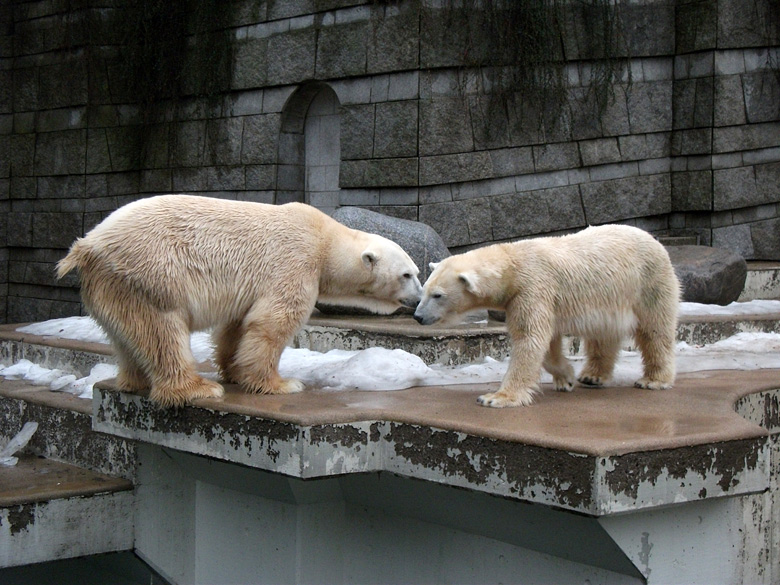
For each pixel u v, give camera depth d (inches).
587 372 199.3
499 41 378.6
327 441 157.8
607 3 394.6
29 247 514.6
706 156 409.7
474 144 379.2
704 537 147.8
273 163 422.6
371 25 378.6
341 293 197.9
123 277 168.6
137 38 467.5
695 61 410.3
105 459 221.8
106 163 483.5
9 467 228.5
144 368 177.5
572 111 396.8
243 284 180.1
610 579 143.3
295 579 179.8
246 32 428.1
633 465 130.1
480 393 191.5
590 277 177.6
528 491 137.4
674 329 190.2
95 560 233.3
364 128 386.6
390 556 179.0
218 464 188.1
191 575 209.8
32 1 503.5
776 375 211.8
